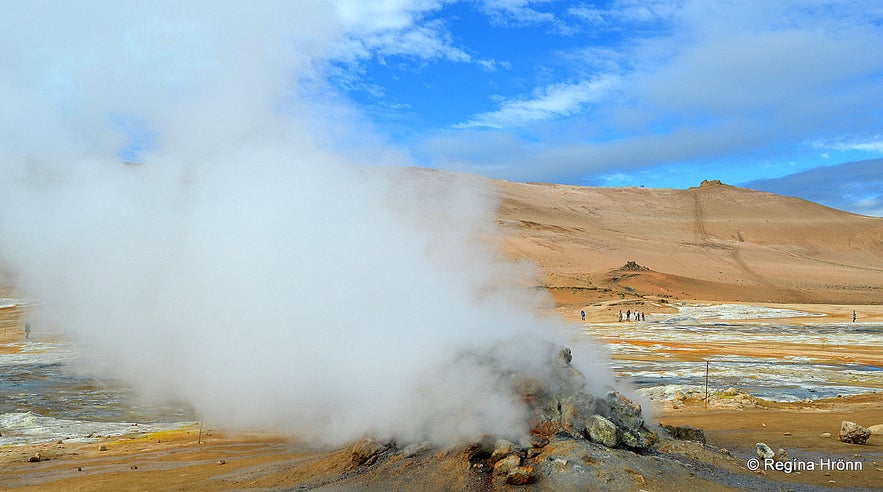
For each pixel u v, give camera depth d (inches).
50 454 529.3
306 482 417.1
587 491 383.2
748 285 3668.8
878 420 647.8
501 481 399.2
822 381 1018.7
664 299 2778.1
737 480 417.4
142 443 574.9
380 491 396.8
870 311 2389.3
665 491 386.6
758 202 7249.0
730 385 978.7
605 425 440.8
